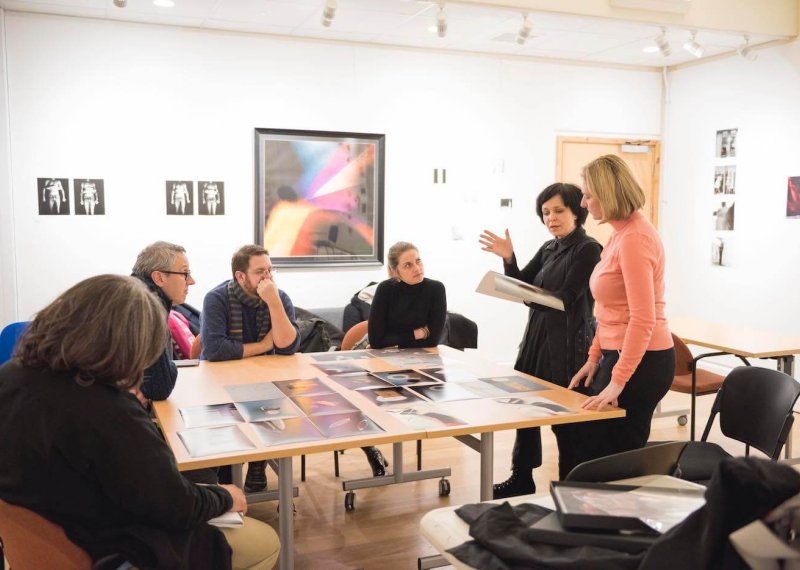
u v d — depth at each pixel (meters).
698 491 1.71
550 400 2.58
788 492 1.21
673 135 6.81
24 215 5.04
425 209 6.17
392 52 5.93
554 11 4.70
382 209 6.00
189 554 1.73
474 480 3.85
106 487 1.58
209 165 5.49
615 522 1.54
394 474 3.32
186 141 5.41
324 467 4.06
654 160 6.97
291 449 2.04
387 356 3.40
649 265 2.40
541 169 6.52
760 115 5.89
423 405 2.50
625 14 4.90
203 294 5.55
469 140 6.24
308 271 5.85
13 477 1.54
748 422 2.75
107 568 1.59
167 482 1.62
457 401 2.56
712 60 6.34
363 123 5.89
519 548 1.56
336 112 5.81
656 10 4.96
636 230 2.43
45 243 5.11
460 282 6.35
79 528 1.60
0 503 1.55
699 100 6.50
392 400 2.56
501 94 6.30
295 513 3.41
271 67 5.59
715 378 4.26
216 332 3.27
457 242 6.30
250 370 3.07
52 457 1.54
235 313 3.35
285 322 3.34
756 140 5.94
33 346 1.58
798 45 5.52
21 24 4.92
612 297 2.54
